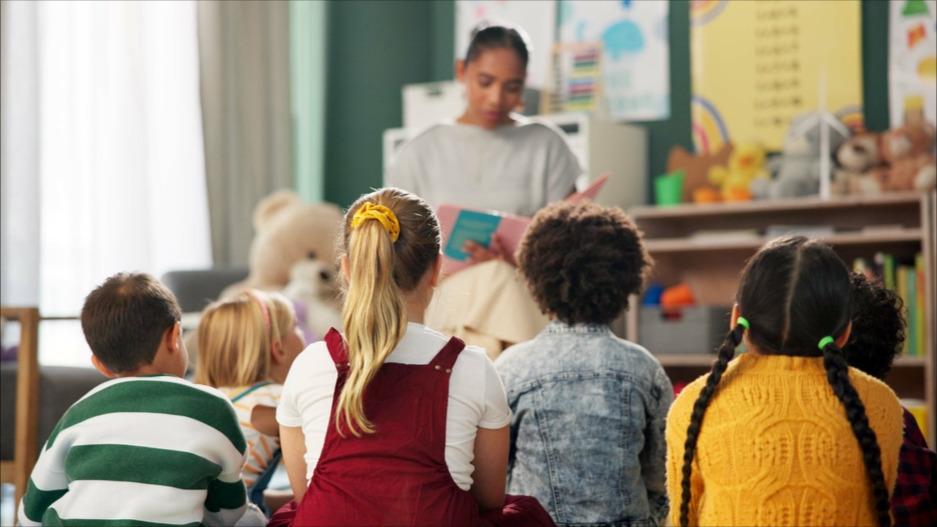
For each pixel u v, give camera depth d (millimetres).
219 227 4352
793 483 1265
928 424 3445
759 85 4078
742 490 1285
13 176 3570
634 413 1652
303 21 4812
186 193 4289
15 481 2457
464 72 2551
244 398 1921
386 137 4367
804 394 1294
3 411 2506
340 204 4914
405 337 1372
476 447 1401
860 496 1266
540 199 2469
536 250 1754
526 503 1473
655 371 1701
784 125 4027
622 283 1732
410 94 4438
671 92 4258
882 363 1625
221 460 1551
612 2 4367
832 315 1327
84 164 3857
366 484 1298
